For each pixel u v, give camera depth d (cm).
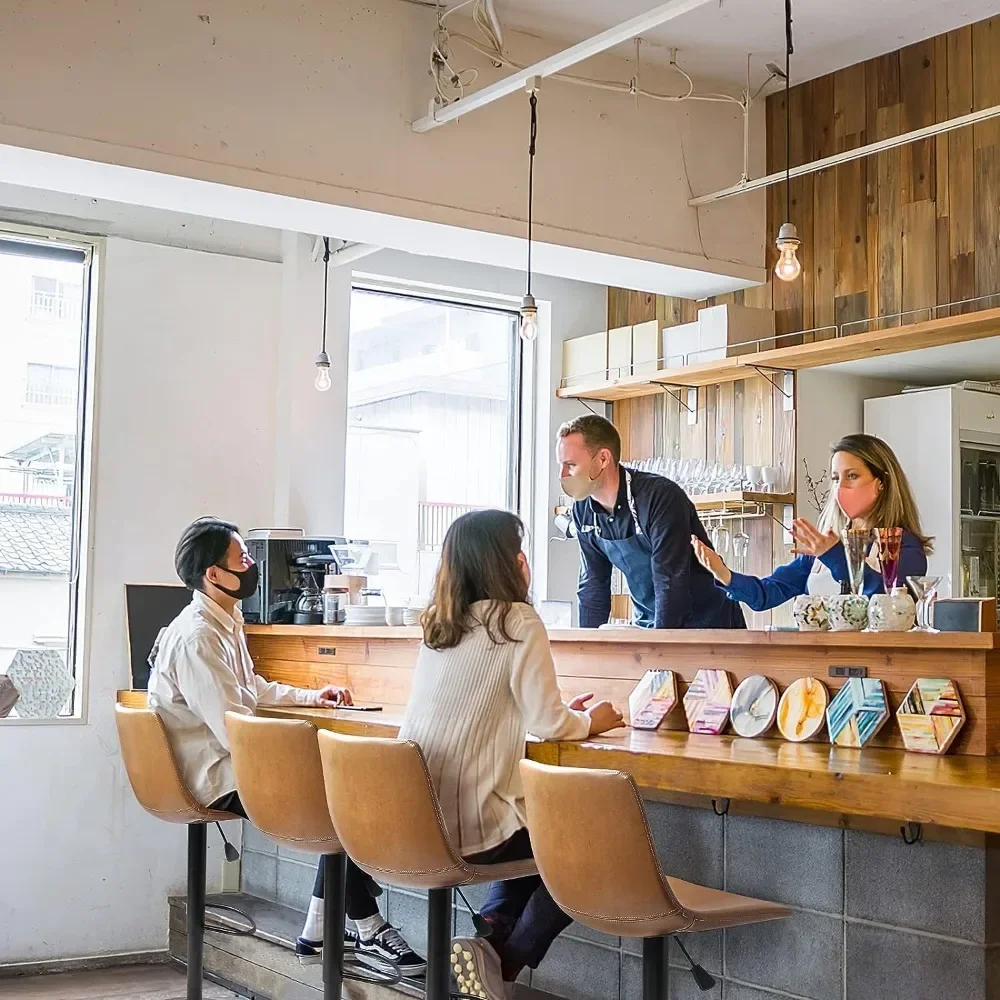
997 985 267
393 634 453
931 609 297
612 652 368
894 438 549
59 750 533
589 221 529
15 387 545
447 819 301
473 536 312
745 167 553
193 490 573
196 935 410
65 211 551
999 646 271
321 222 490
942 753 272
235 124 449
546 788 253
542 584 667
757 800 254
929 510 529
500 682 304
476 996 301
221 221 587
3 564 538
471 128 500
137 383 562
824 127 562
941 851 273
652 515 407
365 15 479
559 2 488
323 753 307
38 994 489
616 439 418
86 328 559
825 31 514
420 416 656
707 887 304
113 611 549
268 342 596
